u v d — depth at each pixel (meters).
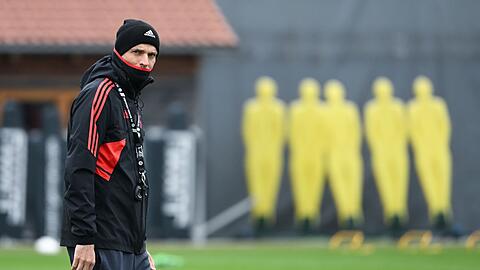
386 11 65.81
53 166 60.53
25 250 56.16
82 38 65.25
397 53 65.94
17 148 60.59
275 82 65.19
